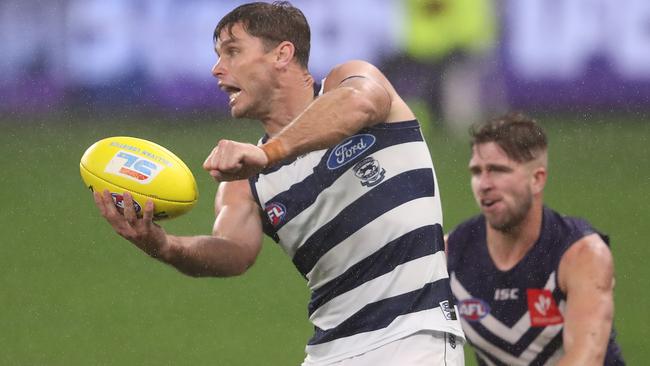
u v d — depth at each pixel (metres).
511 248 14.23
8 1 40.97
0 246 28.45
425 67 40.53
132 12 41.03
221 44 12.35
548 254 14.05
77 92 40.72
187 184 11.59
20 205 31.53
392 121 12.15
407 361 11.72
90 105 40.56
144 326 23.69
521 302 14.24
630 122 39.03
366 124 11.06
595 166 34.81
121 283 26.05
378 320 11.99
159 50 40.88
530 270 14.12
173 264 12.25
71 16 41.00
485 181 14.02
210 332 23.34
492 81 40.47
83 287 25.81
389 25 40.84
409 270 11.95
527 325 14.28
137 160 11.40
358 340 12.09
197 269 12.48
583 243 13.86
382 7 40.81
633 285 25.58
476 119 40.06
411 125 12.29
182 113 40.62
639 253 27.67
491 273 14.40
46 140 37.62
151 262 27.34
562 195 32.34
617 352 14.69
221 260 12.57
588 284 13.66
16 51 40.78
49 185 33.31
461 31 40.50
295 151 10.31
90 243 28.66
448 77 40.34
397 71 40.69
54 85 40.72
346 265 12.13
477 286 14.52
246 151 9.88
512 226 14.06
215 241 12.57
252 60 12.17
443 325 11.87
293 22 12.27
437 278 12.02
